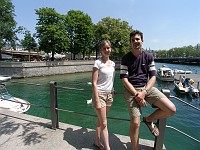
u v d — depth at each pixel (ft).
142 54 9.37
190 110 59.11
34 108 58.85
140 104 8.75
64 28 159.94
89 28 182.70
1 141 11.78
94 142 11.04
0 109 17.89
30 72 127.95
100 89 9.81
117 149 10.48
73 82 117.39
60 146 11.02
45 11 148.15
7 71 121.49
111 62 10.30
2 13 152.76
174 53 464.65
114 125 44.29
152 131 9.60
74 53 183.62
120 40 207.62
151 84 8.97
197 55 429.38
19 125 14.05
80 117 50.31
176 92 86.48
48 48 149.48
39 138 12.02
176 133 40.37
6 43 160.04
